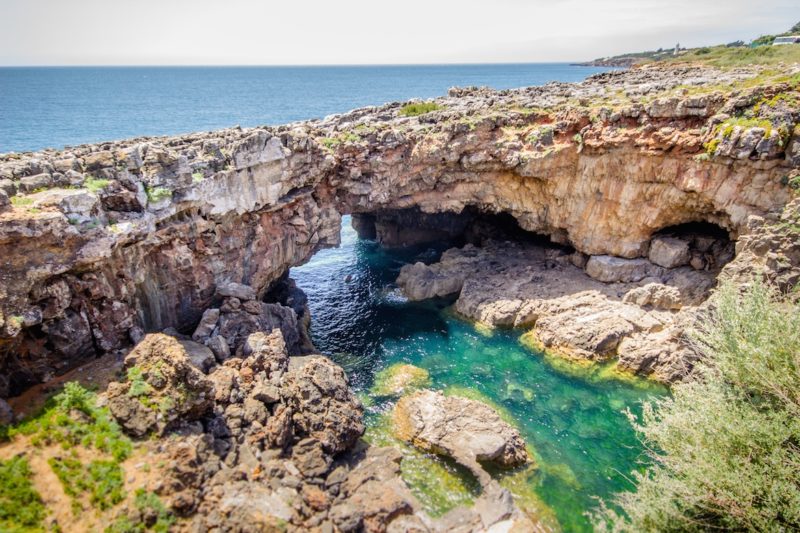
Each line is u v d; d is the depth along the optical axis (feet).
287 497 68.59
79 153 93.09
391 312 146.82
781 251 105.29
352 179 138.10
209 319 97.45
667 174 129.70
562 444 95.76
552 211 150.10
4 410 63.87
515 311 135.74
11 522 52.29
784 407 68.95
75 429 64.18
